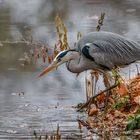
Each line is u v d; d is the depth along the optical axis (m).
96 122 12.12
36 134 11.25
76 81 15.61
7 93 14.45
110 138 10.96
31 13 26.41
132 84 13.77
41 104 13.45
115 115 12.27
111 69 13.20
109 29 21.67
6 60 18.06
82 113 12.79
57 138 10.82
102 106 13.34
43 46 18.12
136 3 29.42
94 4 29.34
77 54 13.26
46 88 14.91
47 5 29.08
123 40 13.13
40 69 16.88
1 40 20.39
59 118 12.41
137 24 22.75
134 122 11.44
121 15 25.42
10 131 11.45
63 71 16.75
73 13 26.25
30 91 14.63
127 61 13.09
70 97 14.05
